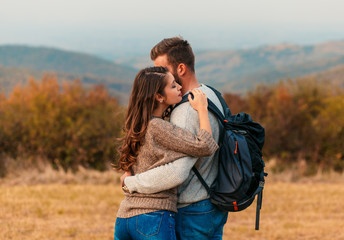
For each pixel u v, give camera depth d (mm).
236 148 2256
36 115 13219
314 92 16219
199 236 2318
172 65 2459
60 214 6703
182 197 2293
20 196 7961
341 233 6012
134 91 2301
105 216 6766
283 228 6297
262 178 2312
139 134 2240
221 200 2289
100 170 13203
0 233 5102
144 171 2240
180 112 2285
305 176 13281
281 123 14812
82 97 14898
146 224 2174
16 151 13016
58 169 12891
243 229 6137
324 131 14484
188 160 2146
